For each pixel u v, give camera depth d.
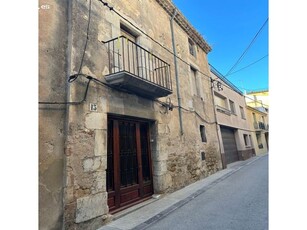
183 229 3.43
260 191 5.48
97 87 4.22
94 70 4.24
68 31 3.96
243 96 18.97
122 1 5.54
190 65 9.32
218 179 7.78
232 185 6.58
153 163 5.85
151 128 6.02
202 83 10.30
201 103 9.60
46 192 3.13
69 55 3.83
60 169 3.37
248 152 16.72
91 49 4.26
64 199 3.30
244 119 17.80
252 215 3.80
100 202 3.83
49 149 3.28
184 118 7.71
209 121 10.14
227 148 13.27
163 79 6.65
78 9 4.13
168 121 6.61
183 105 7.85
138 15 6.14
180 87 7.90
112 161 4.59
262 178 7.30
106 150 4.15
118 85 4.55
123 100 4.88
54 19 3.76
